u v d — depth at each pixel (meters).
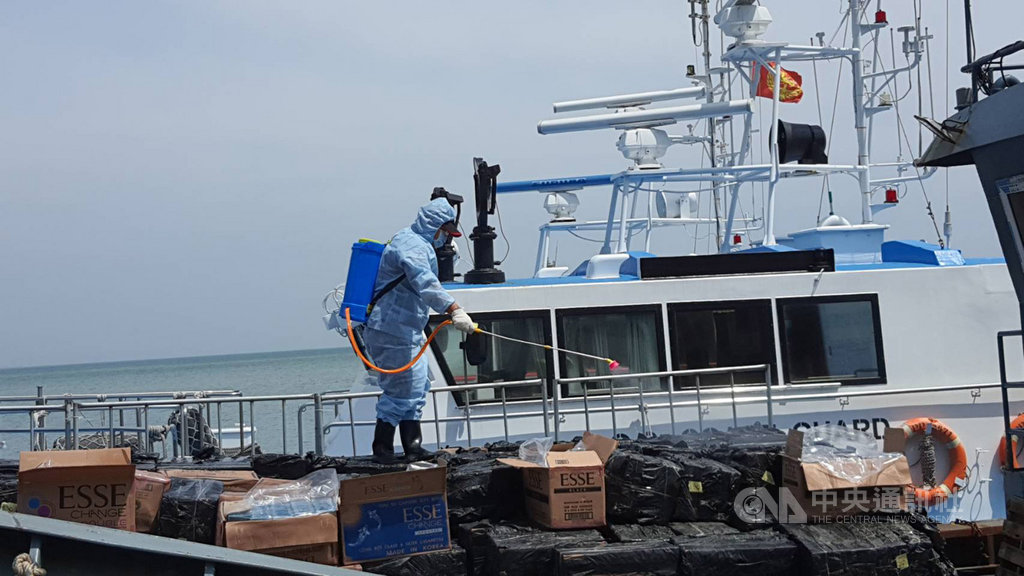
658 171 11.95
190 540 6.35
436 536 6.39
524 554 6.19
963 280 10.95
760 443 7.56
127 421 14.52
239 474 7.15
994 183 7.75
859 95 13.64
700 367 10.50
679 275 10.65
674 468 6.84
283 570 5.87
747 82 13.34
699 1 16.95
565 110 12.52
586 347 10.37
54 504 6.09
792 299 10.68
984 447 10.77
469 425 9.45
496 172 10.91
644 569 6.14
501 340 10.25
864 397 10.67
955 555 8.95
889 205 13.70
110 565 5.69
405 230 7.56
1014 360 11.04
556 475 6.56
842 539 6.41
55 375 186.50
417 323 7.51
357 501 6.28
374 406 10.52
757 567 6.25
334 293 10.22
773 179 11.92
